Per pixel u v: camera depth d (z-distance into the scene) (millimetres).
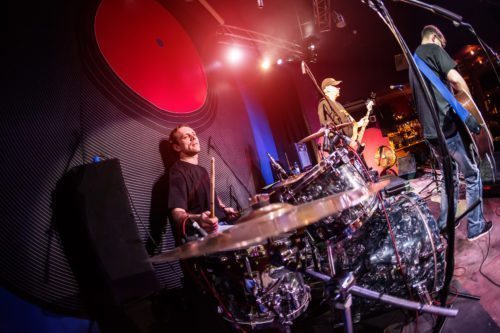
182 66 3625
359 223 1767
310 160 6254
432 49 2469
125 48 2910
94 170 1934
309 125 6242
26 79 2049
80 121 2291
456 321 1688
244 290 1702
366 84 8000
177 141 2785
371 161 7711
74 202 1877
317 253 1992
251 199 1371
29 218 1793
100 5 2797
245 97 5180
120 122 2604
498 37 6391
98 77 2543
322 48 7641
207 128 3738
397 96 8297
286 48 5762
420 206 1946
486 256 2219
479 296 1816
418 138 7723
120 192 1938
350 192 1359
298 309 1759
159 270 2359
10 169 1796
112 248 1819
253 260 1667
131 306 1825
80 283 1879
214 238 1219
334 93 4789
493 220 2727
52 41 2299
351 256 1906
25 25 2160
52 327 1716
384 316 1957
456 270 2186
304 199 1856
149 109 2918
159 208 2652
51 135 2066
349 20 7090
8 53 2004
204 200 2664
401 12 7047
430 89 2461
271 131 5816
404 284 1822
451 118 2422
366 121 5004
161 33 3465
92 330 1844
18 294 1650
